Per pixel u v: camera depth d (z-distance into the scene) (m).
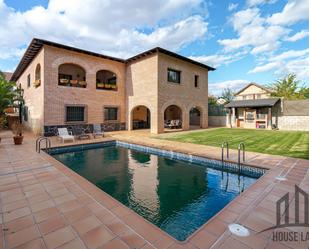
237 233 2.86
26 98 19.44
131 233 2.86
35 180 5.11
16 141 10.40
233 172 6.97
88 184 4.82
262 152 8.54
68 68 17.67
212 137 13.45
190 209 4.47
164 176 6.73
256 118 20.58
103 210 3.54
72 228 2.99
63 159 9.05
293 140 11.68
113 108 18.02
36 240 2.71
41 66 14.10
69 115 15.11
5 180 5.10
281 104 18.95
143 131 17.64
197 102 20.34
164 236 2.80
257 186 4.66
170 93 17.11
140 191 5.49
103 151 10.74
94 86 16.41
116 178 6.54
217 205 4.65
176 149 9.38
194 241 2.68
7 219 3.24
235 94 36.78
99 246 2.58
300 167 6.18
